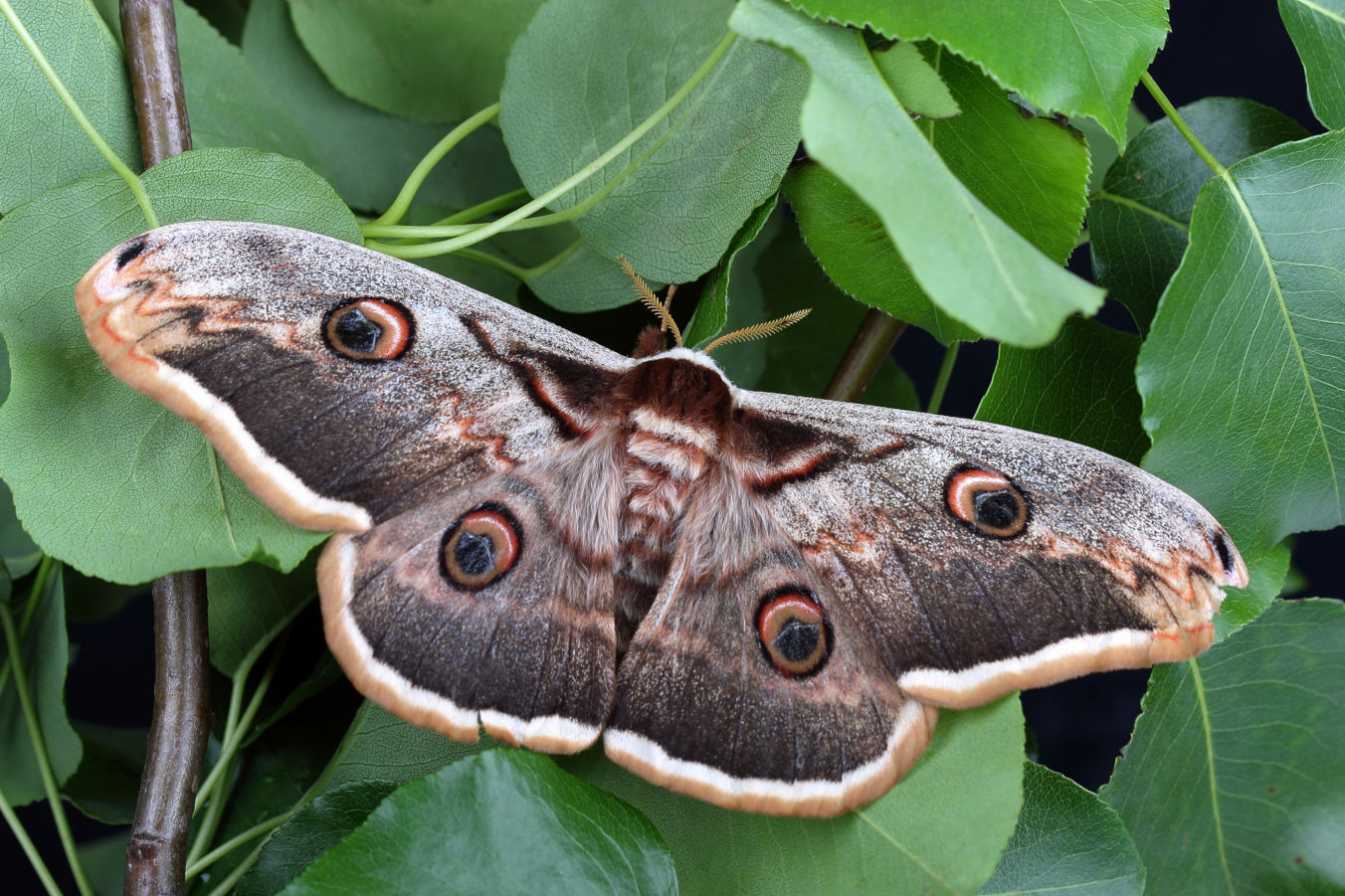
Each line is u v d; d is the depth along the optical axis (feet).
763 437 1.86
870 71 1.77
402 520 1.80
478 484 1.82
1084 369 1.89
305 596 1.94
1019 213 1.86
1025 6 1.79
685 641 1.82
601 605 1.82
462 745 1.87
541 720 1.80
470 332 1.84
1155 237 1.91
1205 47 3.02
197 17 1.93
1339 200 1.84
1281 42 2.97
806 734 1.80
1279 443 1.84
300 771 1.97
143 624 2.85
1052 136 1.82
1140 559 1.80
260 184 1.84
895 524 1.83
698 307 1.90
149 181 1.83
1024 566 1.81
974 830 1.79
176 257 1.77
